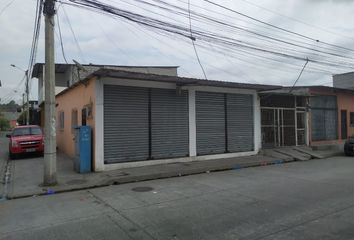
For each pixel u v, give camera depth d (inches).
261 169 532.1
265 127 735.7
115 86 506.0
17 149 652.7
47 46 389.7
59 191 370.9
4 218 270.7
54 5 389.1
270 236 213.9
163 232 225.6
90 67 1039.0
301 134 812.0
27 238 220.8
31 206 309.4
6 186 398.6
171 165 534.9
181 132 577.0
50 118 392.5
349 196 325.1
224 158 625.9
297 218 252.7
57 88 1127.6
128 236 219.3
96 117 485.1
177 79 515.5
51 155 393.1
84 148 476.4
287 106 782.5
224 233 221.1
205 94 613.9
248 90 676.7
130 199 326.6
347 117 956.0
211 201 311.6
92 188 390.6
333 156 736.3
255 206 290.0
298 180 421.7
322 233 218.5
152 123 543.2
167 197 332.8
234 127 654.5
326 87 855.1
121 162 508.1
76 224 248.4
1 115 2736.2
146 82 536.7
